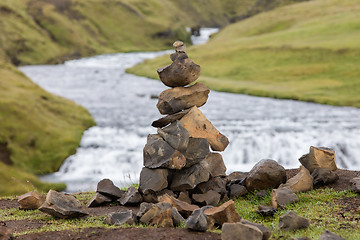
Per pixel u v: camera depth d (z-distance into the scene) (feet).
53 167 79.97
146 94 160.25
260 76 192.85
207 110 124.06
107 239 23.43
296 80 179.11
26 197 36.47
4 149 80.89
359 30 249.34
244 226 21.81
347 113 118.42
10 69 136.98
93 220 30.14
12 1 371.97
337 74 179.11
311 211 29.81
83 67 270.46
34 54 308.19
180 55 35.35
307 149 86.33
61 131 94.22
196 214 25.00
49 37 353.31
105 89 173.27
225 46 260.21
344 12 321.11
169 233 24.07
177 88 35.96
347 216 28.19
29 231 27.17
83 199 41.55
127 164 81.92
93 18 426.92
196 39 512.22
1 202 41.73
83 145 90.27
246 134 92.32
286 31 284.82
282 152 85.87
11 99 99.81
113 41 409.28
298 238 22.20
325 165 38.73
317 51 212.43
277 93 153.79
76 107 116.88
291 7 399.85
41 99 112.06
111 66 276.62
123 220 27.78
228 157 84.23
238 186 38.52
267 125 101.55
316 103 138.51
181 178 34.42
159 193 34.12
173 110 35.73
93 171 78.48
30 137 87.66
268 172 36.78
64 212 30.68
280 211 31.17
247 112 121.08
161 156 33.71
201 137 35.68
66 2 421.18
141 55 362.74
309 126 99.76
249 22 383.04
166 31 447.83
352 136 91.50
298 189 35.58
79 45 364.17
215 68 215.10
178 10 635.66
